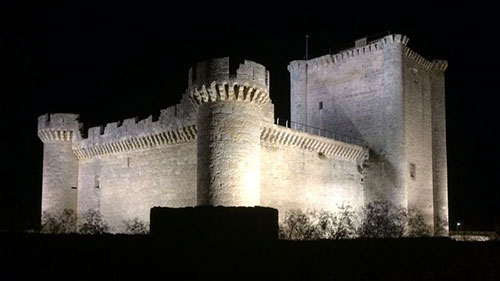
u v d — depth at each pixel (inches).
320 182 1740.9
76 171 1940.2
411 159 2023.9
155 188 1647.4
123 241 845.8
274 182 1560.0
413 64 2111.2
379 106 2038.6
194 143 1535.4
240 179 1289.4
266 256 863.1
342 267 898.7
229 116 1302.9
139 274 764.0
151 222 906.7
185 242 848.9
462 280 908.0
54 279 732.7
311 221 1662.2
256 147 1341.0
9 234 859.4
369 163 2020.2
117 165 1797.5
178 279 760.3
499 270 968.3
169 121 1603.1
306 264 881.5
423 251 1043.3
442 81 2251.5
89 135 1888.5
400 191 1942.7
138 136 1712.6
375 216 1827.0
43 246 829.8
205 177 1298.0
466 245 1096.2
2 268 760.3
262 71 1346.0
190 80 1363.2
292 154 1641.2
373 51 2092.8
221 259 824.3
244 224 898.1
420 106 2118.6
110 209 1796.3
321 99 2220.7
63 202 1888.5
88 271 763.4
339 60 2190.0
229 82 1284.4
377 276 876.0
